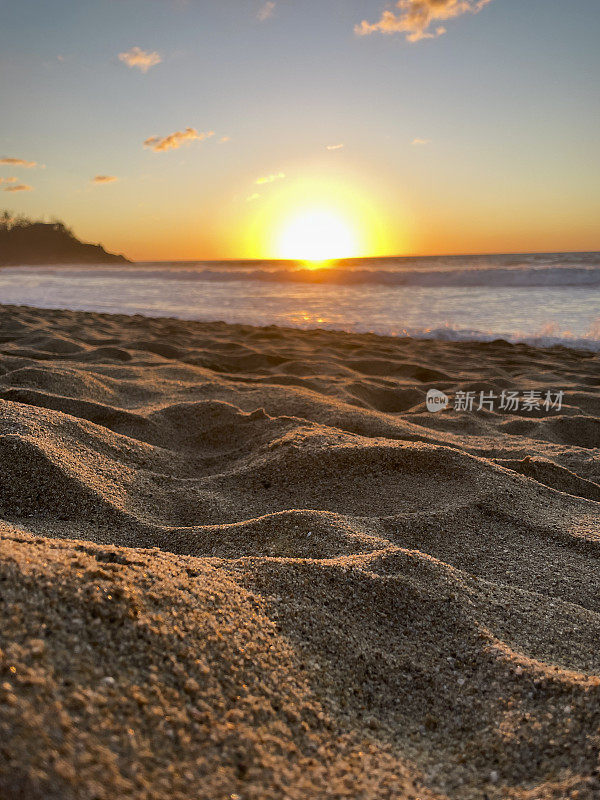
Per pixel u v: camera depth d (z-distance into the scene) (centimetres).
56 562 172
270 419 484
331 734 151
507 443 521
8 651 128
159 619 162
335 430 460
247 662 164
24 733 109
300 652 181
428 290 2034
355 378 817
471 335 1226
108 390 600
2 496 310
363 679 181
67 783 104
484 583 245
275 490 359
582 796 127
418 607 218
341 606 212
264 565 229
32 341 936
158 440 461
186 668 150
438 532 308
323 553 269
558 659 197
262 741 137
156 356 878
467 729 162
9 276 3841
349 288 2250
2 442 338
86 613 151
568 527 319
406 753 153
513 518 325
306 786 127
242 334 1237
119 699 129
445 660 192
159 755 120
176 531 300
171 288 2489
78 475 331
